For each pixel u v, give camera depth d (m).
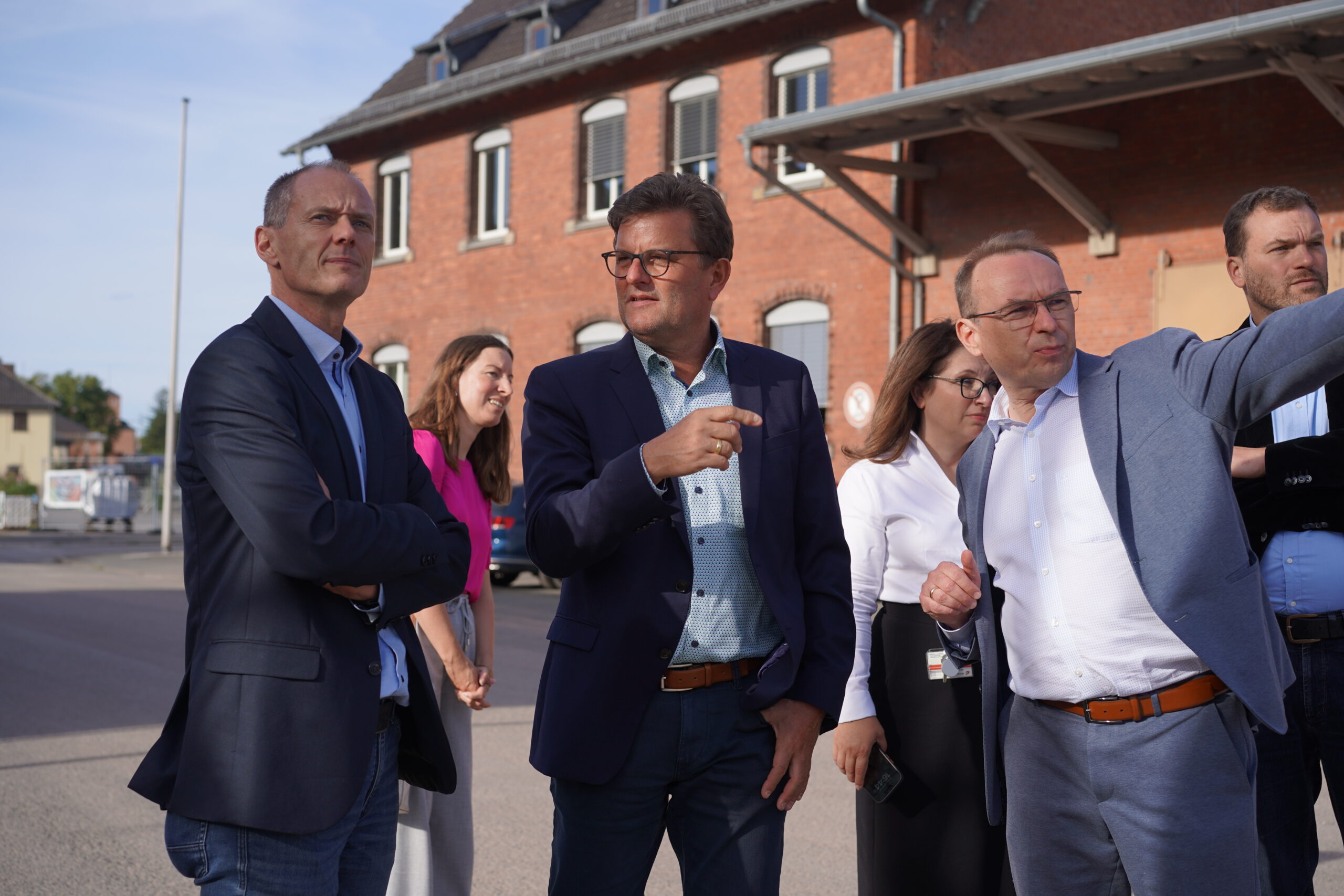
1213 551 2.32
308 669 2.29
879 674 3.17
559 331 19.67
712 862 2.57
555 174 19.77
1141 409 2.43
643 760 2.52
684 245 2.61
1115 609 2.45
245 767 2.24
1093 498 2.48
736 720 2.57
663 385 2.70
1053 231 14.00
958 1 15.67
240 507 2.25
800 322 16.55
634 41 18.16
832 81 16.11
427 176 21.94
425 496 2.73
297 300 2.57
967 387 3.17
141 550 27.70
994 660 2.71
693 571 2.56
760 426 2.68
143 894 4.42
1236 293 12.58
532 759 2.60
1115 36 17.06
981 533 2.72
